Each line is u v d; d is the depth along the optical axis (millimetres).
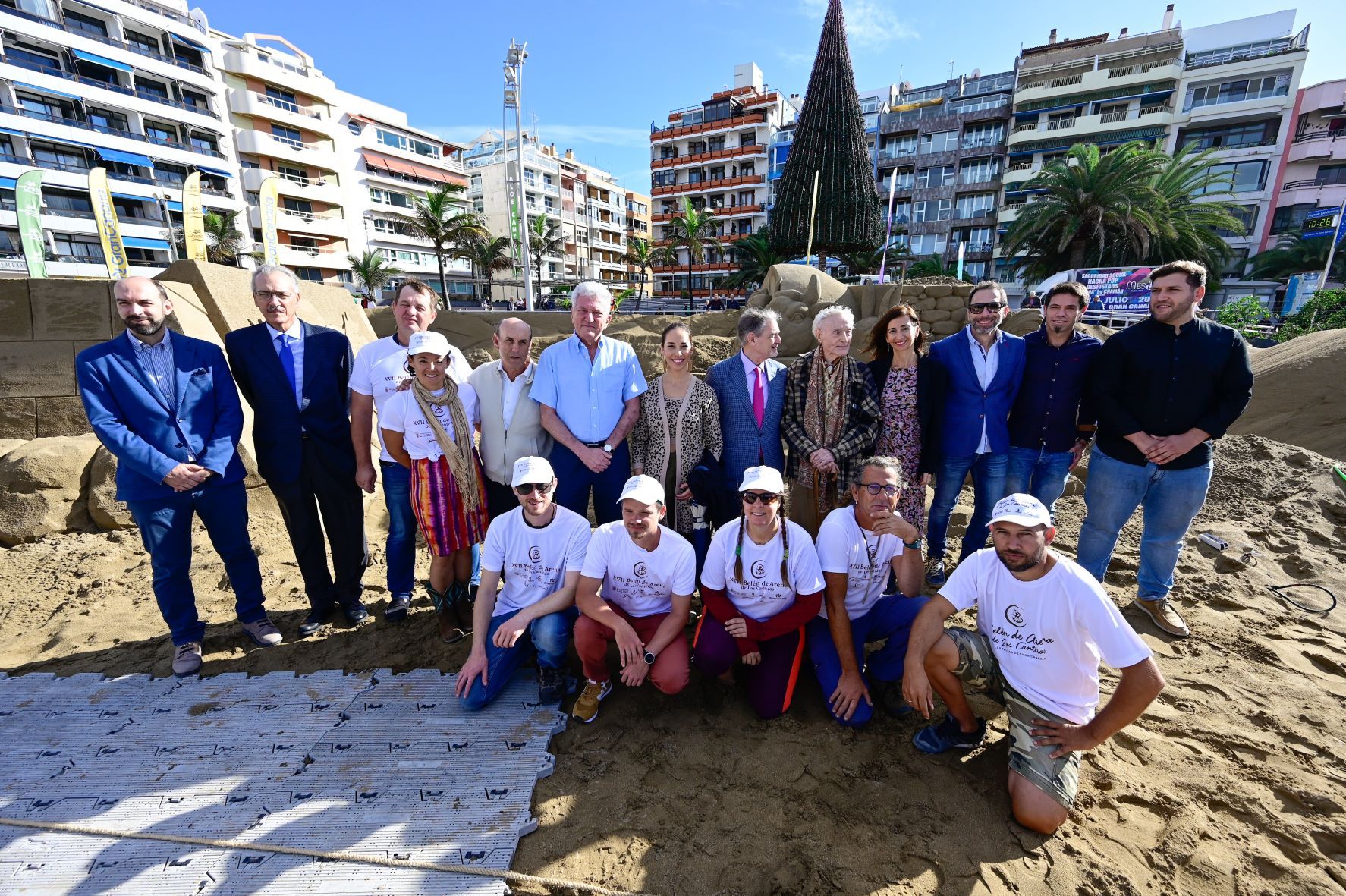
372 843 2045
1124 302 14445
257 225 31969
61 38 24219
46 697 2826
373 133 36875
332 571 4273
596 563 2748
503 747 2516
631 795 2297
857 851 2049
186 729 2611
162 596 3016
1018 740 2252
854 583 2820
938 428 3676
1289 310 20500
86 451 4984
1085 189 20516
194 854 2002
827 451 3348
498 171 46156
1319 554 4086
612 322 10359
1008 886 1916
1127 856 2021
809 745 2570
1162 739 2543
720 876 1961
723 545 2736
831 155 13297
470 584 3584
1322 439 5559
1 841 2037
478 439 3496
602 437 3375
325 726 2639
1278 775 2322
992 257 33406
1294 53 26484
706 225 37500
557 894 1889
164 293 2918
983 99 33125
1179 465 3164
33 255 14383
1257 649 3131
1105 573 3832
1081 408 3535
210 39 29297
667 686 2703
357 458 3531
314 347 3354
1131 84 29641
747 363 3467
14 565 4293
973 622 3582
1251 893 1876
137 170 27188
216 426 3102
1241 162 28062
